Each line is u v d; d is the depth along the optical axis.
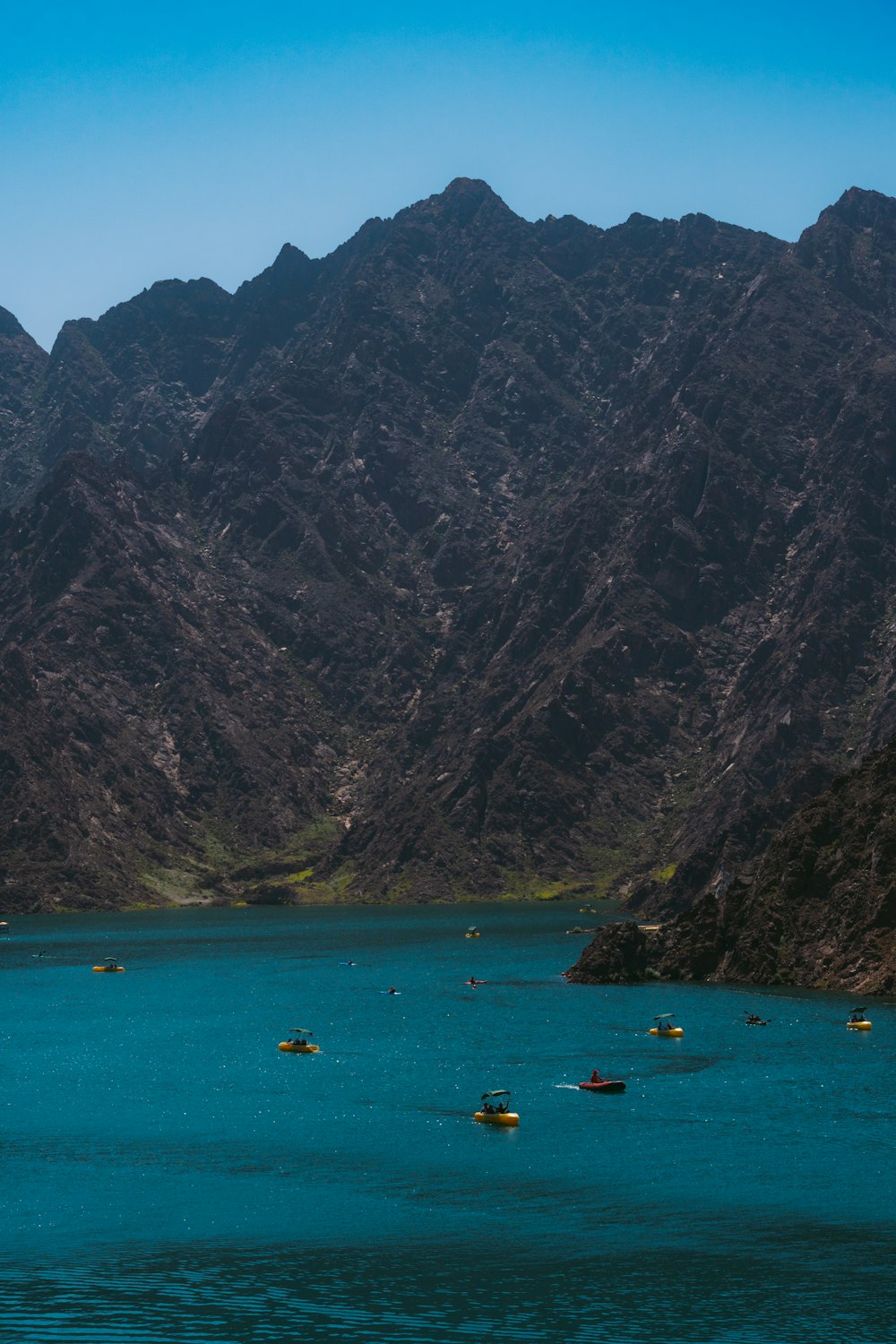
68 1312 82.81
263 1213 99.50
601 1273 88.25
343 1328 80.75
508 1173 108.56
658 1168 109.00
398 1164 111.12
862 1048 153.12
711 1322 81.19
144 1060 153.50
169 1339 79.31
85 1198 102.94
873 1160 110.25
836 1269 88.62
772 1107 126.75
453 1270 89.00
